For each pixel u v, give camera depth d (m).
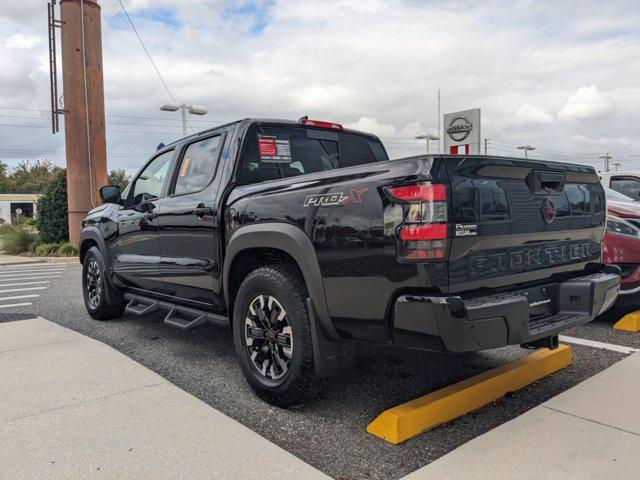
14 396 3.27
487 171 2.59
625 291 4.85
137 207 4.68
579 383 3.43
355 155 4.45
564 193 3.10
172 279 4.20
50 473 2.36
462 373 3.72
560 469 2.35
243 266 3.55
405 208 2.43
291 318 2.97
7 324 5.36
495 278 2.64
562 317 2.96
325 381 3.03
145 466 2.42
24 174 69.19
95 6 14.92
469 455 2.48
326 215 2.79
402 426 2.71
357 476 2.38
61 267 12.52
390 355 4.15
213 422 2.88
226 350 4.44
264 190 3.27
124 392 3.32
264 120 3.87
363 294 2.63
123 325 5.45
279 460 2.47
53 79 14.71
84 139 14.88
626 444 2.57
